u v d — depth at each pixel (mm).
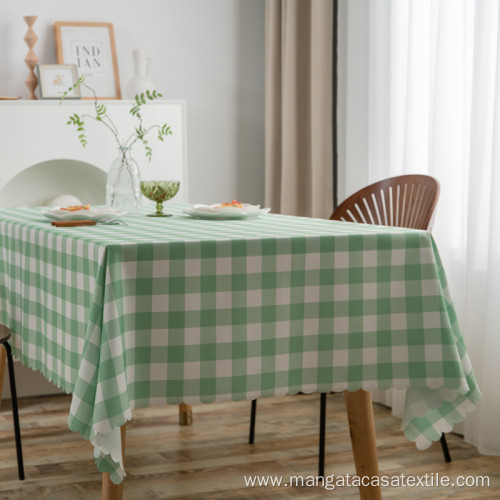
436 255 1882
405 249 1842
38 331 2068
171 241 1679
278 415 3064
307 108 3719
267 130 3904
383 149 3260
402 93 3123
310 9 3660
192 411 3115
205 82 4012
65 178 3676
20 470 2408
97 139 3488
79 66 3693
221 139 4070
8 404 3250
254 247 1730
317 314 1796
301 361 1796
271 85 3854
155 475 2445
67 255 1824
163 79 3928
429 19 2994
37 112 3379
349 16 3438
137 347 1667
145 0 3855
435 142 2881
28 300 2131
